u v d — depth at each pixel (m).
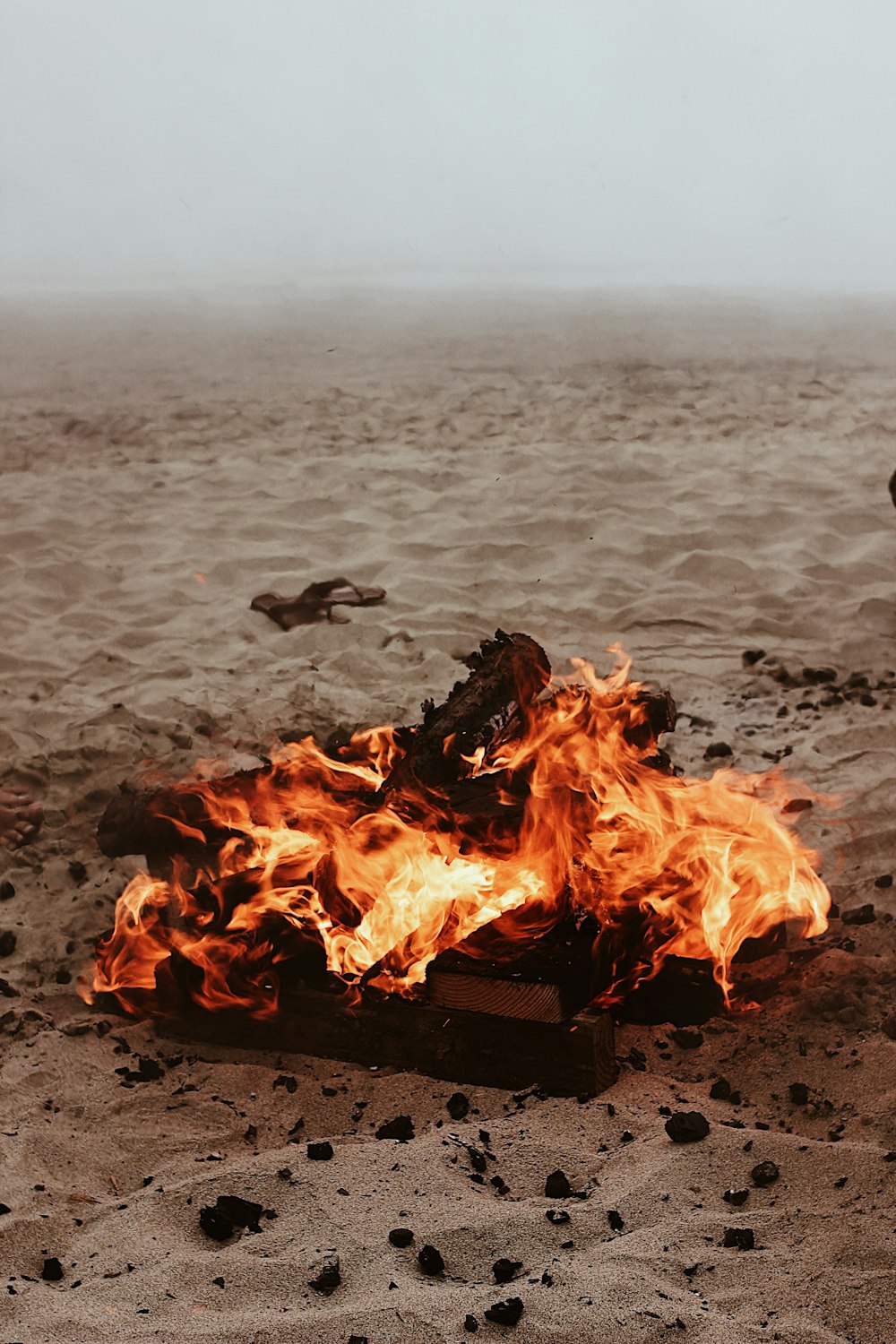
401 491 10.26
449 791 4.36
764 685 6.95
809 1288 2.85
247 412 13.75
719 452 11.25
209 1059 4.04
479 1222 3.11
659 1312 2.77
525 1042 3.76
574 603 8.07
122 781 5.66
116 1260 3.05
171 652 7.55
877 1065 3.72
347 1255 3.02
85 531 9.59
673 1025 4.09
